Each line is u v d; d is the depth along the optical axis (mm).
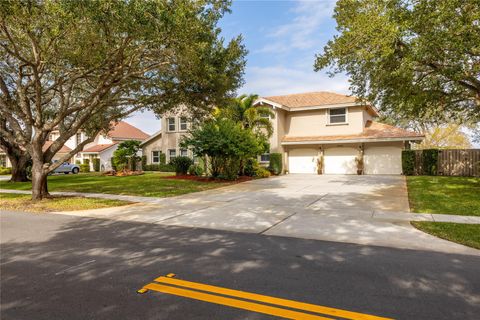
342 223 7730
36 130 12367
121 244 6094
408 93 12617
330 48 12180
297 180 19078
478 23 8992
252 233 6945
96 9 7457
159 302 3611
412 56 9375
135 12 7562
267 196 12547
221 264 4887
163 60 11148
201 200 11883
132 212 9672
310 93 27547
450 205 9711
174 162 23047
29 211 10180
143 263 4961
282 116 25203
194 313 3348
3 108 12297
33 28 9039
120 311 3406
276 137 24078
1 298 3773
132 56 10438
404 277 4305
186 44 9016
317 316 3260
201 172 22000
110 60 10414
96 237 6668
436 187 13875
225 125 18641
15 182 21234
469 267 4676
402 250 5574
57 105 18359
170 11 7980
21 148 22922
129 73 11164
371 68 11836
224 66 11734
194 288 3986
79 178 23250
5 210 10422
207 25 10195
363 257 5191
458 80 10305
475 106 14984
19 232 7188
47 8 7688
